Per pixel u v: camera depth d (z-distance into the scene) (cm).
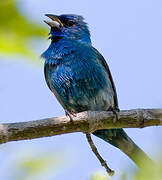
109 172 951
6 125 928
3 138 917
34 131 944
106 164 977
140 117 1004
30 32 752
